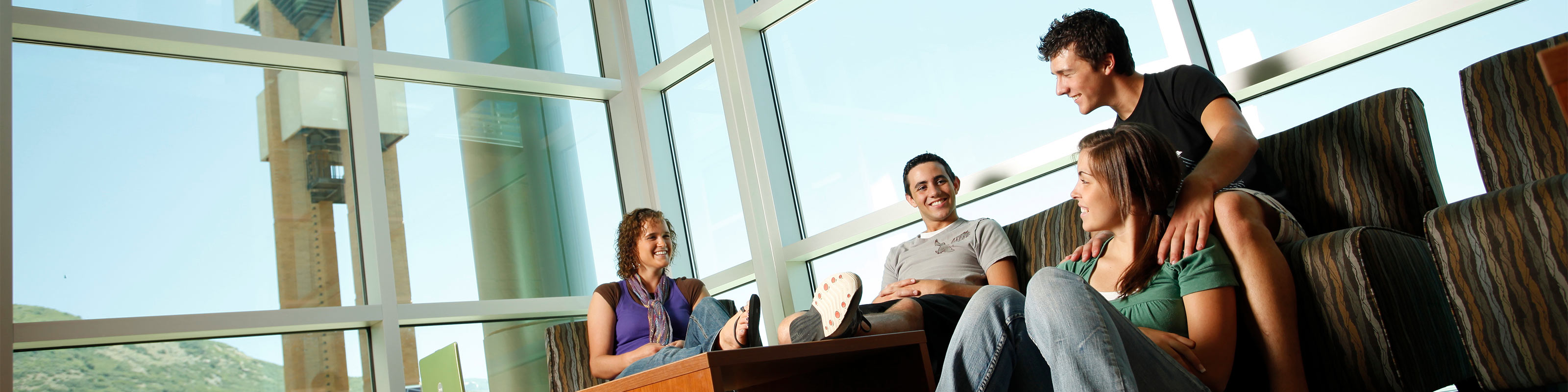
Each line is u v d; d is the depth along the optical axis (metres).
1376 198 1.92
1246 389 1.58
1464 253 1.46
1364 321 1.48
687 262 4.05
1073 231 2.43
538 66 4.16
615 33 4.32
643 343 2.68
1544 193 1.35
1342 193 1.98
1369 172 1.94
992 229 2.60
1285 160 2.12
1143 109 2.23
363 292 3.38
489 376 3.54
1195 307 1.52
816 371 1.81
